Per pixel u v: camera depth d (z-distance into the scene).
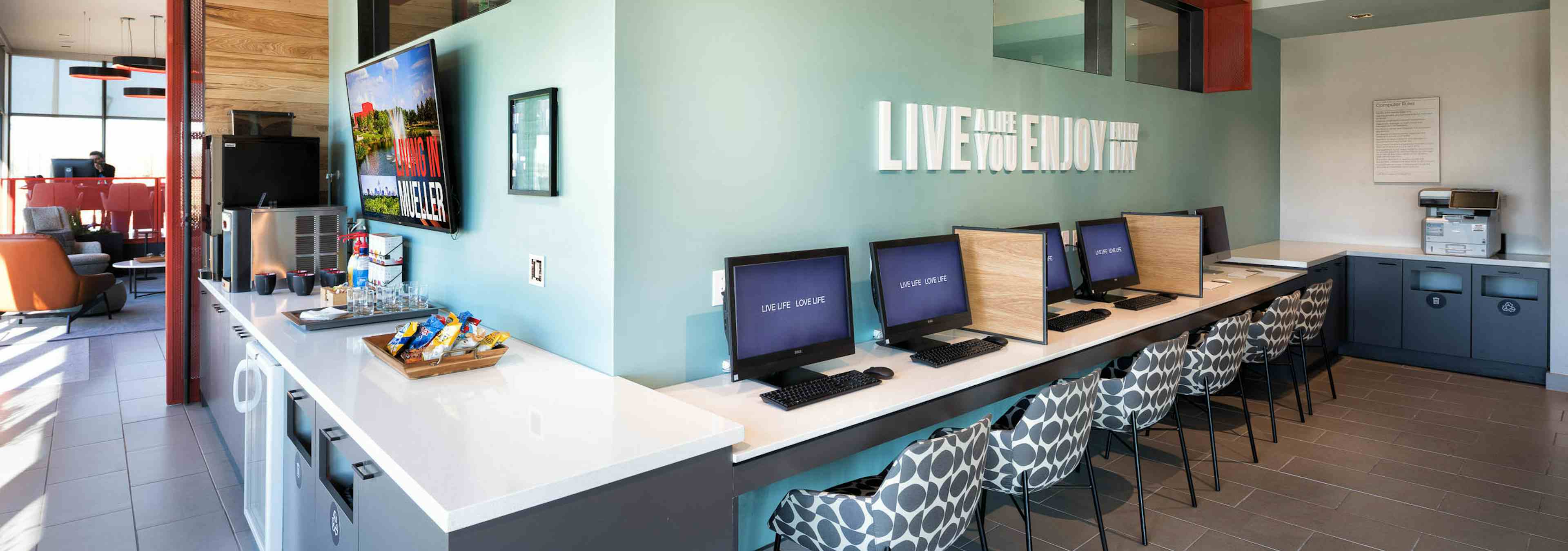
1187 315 3.82
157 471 3.56
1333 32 6.15
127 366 5.55
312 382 2.23
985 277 3.28
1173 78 5.08
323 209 3.97
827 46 2.85
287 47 4.31
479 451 1.70
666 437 1.80
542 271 2.70
